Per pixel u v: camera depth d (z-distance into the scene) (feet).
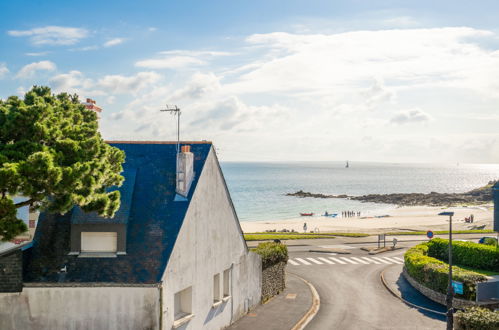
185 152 74.43
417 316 99.35
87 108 83.46
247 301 96.48
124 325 62.13
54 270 63.72
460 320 78.64
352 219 372.58
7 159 49.85
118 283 61.87
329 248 189.16
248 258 96.78
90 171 55.93
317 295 117.19
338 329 89.61
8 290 61.46
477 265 148.25
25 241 69.10
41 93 67.41
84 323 62.08
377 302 111.04
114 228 66.18
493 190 170.30
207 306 77.25
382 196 624.18
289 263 160.25
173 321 65.92
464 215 397.80
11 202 50.39
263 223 346.13
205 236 76.84
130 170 77.05
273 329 86.38
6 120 55.93
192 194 73.05
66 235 67.67
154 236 67.87
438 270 111.55
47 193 52.31
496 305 100.32
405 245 203.51
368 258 171.53
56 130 56.80
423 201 574.56
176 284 66.90
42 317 61.93
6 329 62.03
